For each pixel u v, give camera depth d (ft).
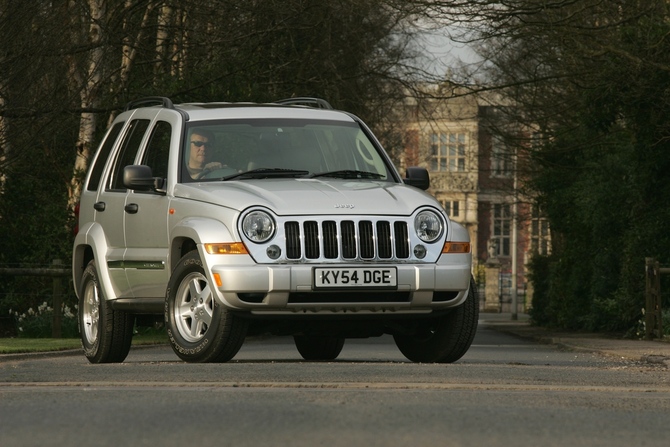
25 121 143.43
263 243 72.33
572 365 85.61
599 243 201.67
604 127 173.17
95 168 91.71
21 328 151.02
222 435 37.76
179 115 82.12
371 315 74.18
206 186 77.15
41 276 151.33
